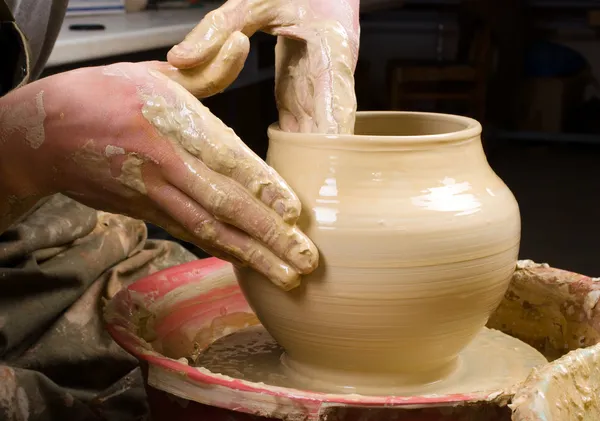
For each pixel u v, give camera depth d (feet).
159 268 4.65
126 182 2.90
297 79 3.32
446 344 3.01
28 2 4.33
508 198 3.12
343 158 2.87
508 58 16.70
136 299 3.61
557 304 3.75
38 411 3.59
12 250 3.85
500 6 16.39
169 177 2.82
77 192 3.09
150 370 2.75
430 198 2.84
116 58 6.81
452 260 2.82
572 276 3.72
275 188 2.70
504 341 3.64
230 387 2.51
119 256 4.46
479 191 2.99
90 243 4.32
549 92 16.62
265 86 12.25
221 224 2.82
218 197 2.72
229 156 2.71
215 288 3.98
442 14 17.62
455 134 2.95
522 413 2.10
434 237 2.79
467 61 15.25
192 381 2.60
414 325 2.87
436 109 16.49
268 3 3.27
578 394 2.35
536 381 2.22
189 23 7.53
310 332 2.96
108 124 2.85
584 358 2.43
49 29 4.44
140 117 2.82
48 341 3.94
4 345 3.76
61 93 2.94
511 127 17.03
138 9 9.66
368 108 17.38
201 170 2.76
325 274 2.82
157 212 2.98
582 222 10.53
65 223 4.20
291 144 3.00
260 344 3.60
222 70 2.91
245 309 4.03
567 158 14.85
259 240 2.77
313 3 3.34
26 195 3.21
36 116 2.96
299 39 3.27
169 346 3.57
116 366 4.04
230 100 11.08
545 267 3.84
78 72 2.99
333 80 3.16
